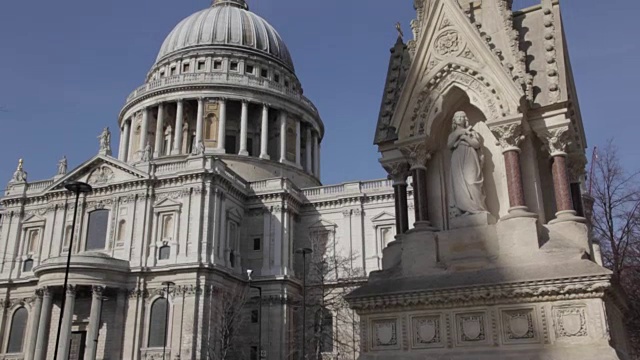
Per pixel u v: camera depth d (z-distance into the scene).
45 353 65.56
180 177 73.62
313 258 80.00
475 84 15.20
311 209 85.56
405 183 16.92
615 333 13.52
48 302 66.62
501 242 13.98
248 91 101.50
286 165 100.44
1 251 79.38
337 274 73.88
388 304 14.39
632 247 28.53
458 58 15.45
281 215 80.75
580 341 12.32
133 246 72.62
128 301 70.00
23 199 80.75
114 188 76.19
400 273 15.02
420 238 14.94
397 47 18.00
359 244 81.38
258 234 80.88
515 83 14.50
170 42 114.81
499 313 13.27
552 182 15.23
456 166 15.30
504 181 15.05
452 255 14.51
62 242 76.88
